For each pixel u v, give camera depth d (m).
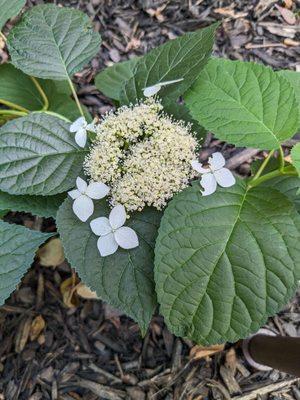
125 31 0.42
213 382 0.32
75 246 0.22
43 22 0.28
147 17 0.43
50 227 0.35
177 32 0.43
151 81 0.25
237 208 0.21
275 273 0.20
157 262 0.20
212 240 0.20
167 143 0.21
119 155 0.22
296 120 0.22
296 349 0.26
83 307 0.34
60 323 0.33
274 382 0.32
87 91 0.40
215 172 0.21
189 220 0.20
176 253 0.20
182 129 0.22
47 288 0.34
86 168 0.23
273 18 0.43
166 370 0.32
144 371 0.32
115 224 0.21
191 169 0.22
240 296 0.20
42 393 0.32
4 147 0.23
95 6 0.43
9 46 0.27
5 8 0.29
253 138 0.22
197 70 0.23
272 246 0.20
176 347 0.33
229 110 0.22
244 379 0.32
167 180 0.21
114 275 0.21
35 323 0.33
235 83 0.23
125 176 0.22
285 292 0.20
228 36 0.42
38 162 0.24
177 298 0.20
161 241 0.20
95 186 0.22
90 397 0.32
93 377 0.32
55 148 0.24
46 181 0.23
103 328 0.33
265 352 0.29
